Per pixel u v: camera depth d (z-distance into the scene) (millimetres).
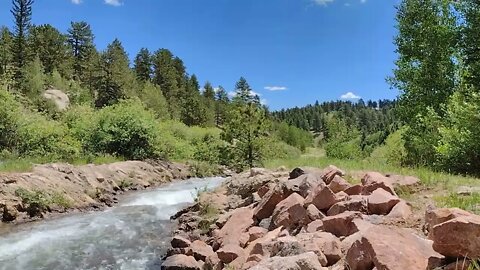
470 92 15477
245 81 75500
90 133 25641
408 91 19719
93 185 15953
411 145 17812
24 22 60750
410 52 20078
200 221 10242
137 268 7812
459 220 4043
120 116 26312
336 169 9562
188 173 27266
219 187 13734
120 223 11445
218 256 6918
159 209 13492
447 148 14133
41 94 49500
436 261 4156
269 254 5773
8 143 20766
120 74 69625
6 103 21156
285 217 7527
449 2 19297
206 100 99812
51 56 73125
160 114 62438
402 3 20234
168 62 97062
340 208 6992
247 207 9758
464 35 19328
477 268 3705
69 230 10594
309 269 4402
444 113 17797
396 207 6582
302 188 8586
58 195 13297
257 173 12609
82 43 87000
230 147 28203
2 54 54812
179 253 8125
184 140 41844
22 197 12125
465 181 8742
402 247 4492
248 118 27625
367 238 4633
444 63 19188
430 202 7023
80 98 56219
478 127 13641
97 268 7797
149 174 21984
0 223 11055
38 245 9219
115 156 24656
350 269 4754
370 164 12984
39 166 15375
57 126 24359
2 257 8320
